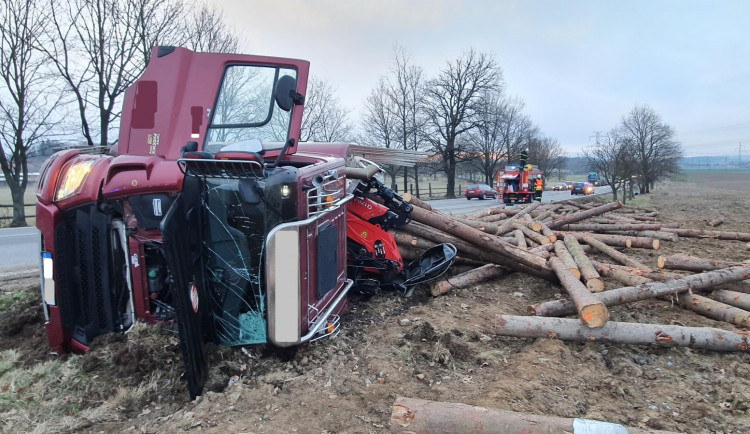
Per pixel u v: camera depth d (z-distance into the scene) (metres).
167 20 17.12
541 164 62.28
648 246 8.91
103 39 16.20
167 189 3.43
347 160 5.78
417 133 38.84
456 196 43.44
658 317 5.32
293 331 3.33
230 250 3.60
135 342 3.51
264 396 3.25
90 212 3.68
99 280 3.74
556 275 6.45
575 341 4.50
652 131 43.72
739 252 9.27
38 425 2.91
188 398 3.29
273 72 4.26
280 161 4.20
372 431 2.91
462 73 39.44
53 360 3.78
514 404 3.24
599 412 3.27
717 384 3.77
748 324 4.82
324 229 3.94
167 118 4.06
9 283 6.52
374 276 5.79
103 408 3.12
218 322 3.71
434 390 3.48
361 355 3.98
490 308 5.60
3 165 16.70
